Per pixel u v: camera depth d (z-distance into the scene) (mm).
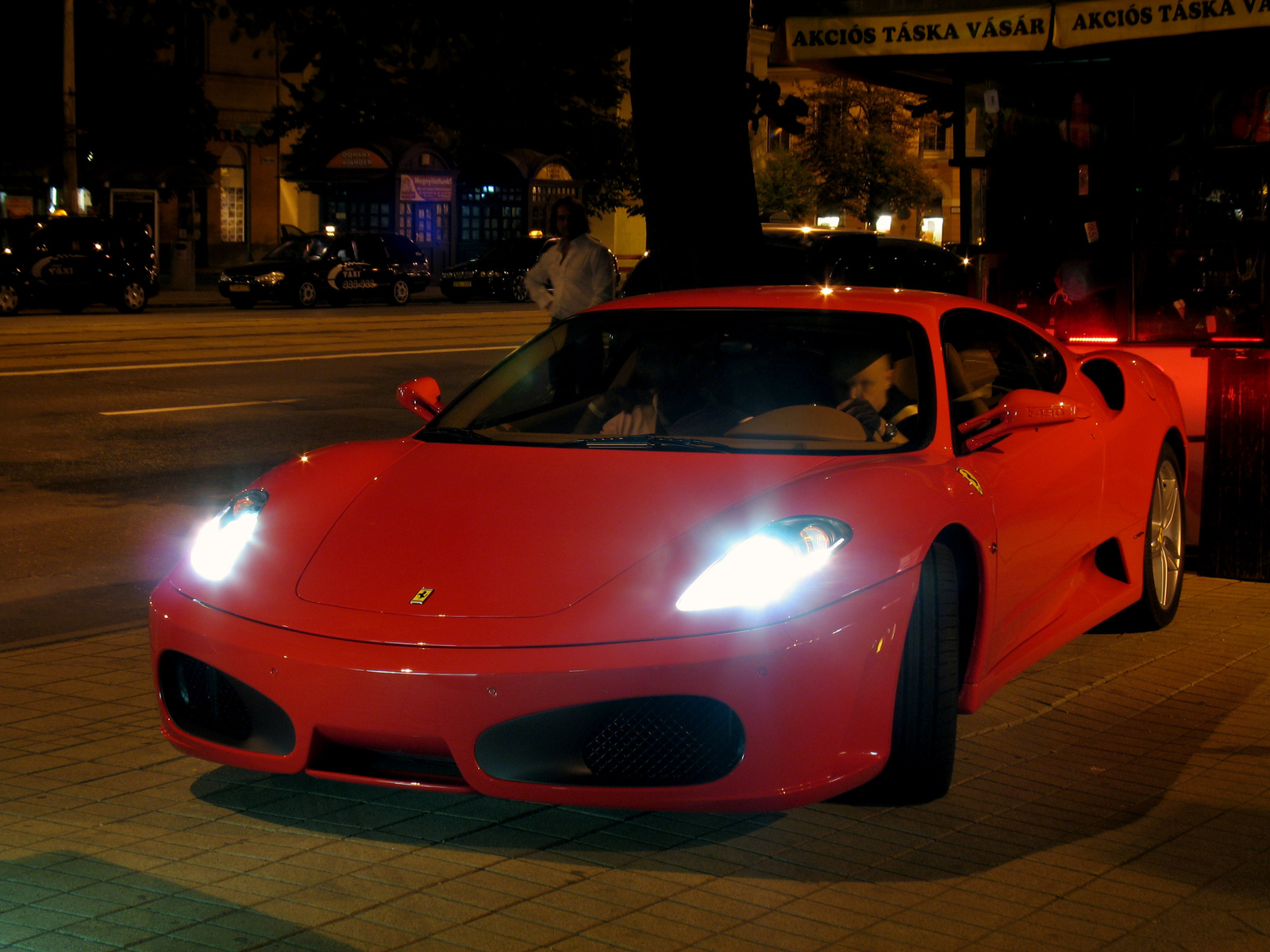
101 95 34594
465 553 3801
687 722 3533
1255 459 6801
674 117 8000
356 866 3578
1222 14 6754
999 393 5039
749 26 8211
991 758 4430
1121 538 5531
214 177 43156
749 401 4785
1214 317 7383
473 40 10180
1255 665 5496
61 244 26391
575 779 3506
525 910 3336
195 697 3926
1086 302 7754
